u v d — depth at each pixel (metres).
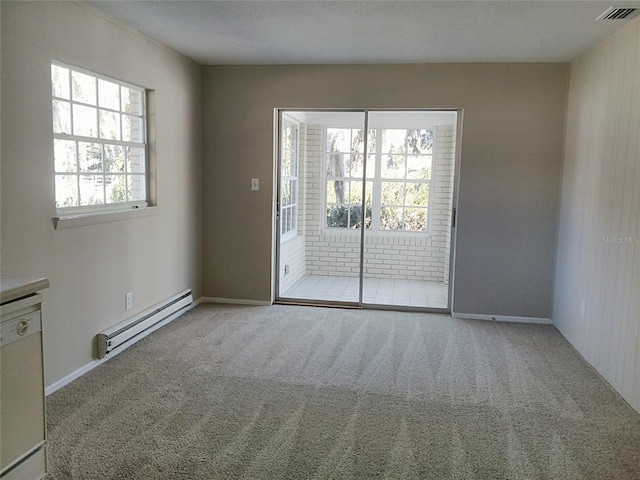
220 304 5.11
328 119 6.64
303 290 6.08
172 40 3.98
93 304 3.37
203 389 3.09
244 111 4.93
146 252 4.04
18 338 1.79
